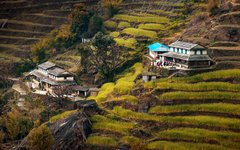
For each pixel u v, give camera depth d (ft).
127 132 558.15
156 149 522.06
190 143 516.73
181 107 562.25
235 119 530.27
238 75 585.63
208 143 513.04
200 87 579.48
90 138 562.66
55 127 588.09
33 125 638.94
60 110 650.84
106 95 652.07
